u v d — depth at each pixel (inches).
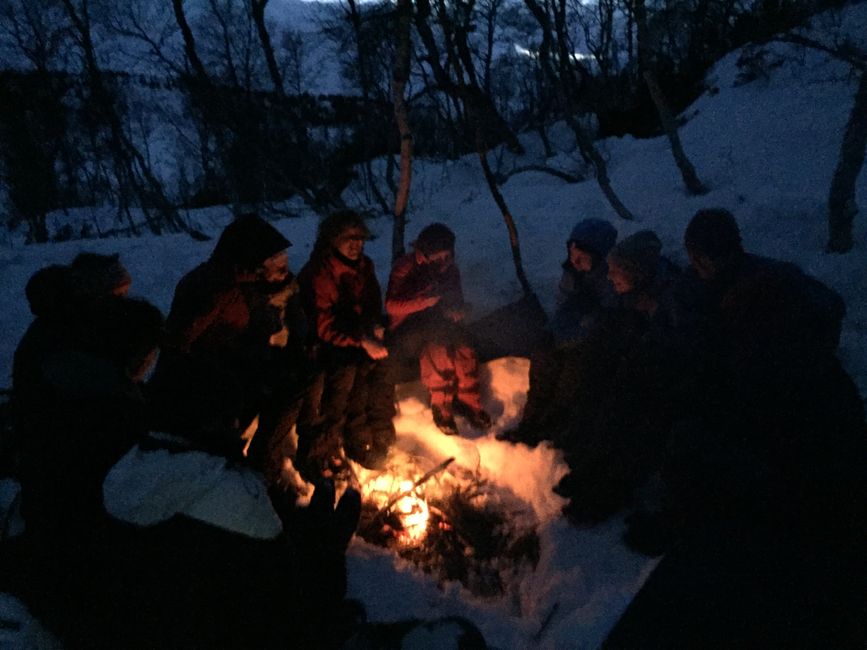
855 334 156.3
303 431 148.1
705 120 291.6
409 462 154.6
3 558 91.4
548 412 156.9
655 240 141.5
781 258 178.7
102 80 425.1
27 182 454.9
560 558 127.4
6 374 185.3
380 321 161.8
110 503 79.0
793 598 97.5
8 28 440.8
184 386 86.4
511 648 110.5
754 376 115.3
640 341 135.9
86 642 86.2
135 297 100.5
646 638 93.3
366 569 125.0
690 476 119.0
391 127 325.1
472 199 279.4
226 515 81.2
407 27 192.2
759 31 294.0
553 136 421.7
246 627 83.4
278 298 138.4
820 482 110.6
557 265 213.6
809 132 237.5
